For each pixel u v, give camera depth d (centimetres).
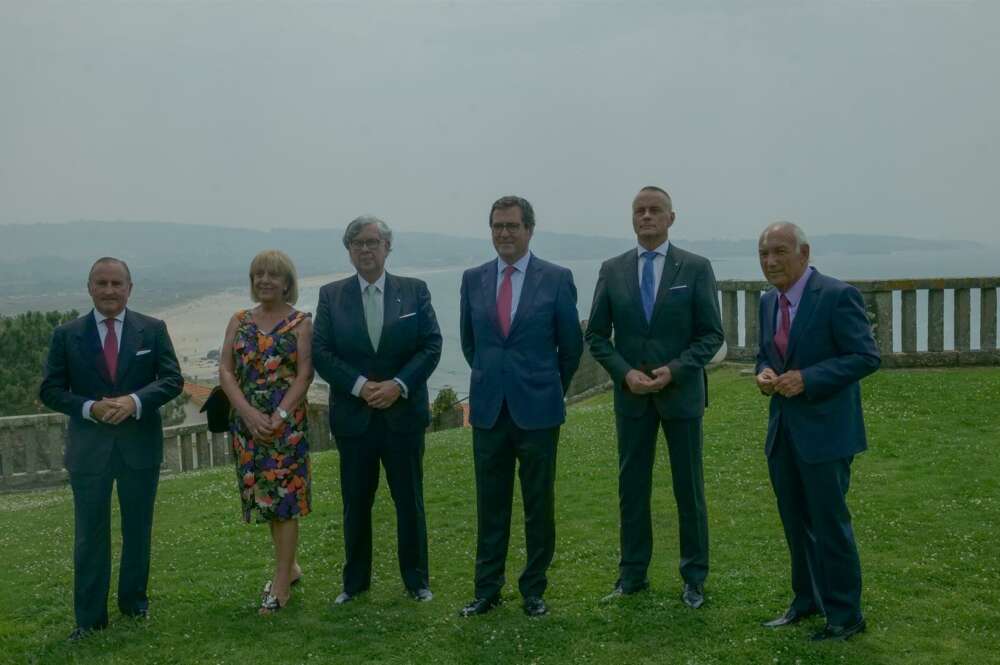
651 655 452
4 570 689
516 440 525
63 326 546
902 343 1212
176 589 605
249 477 545
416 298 564
